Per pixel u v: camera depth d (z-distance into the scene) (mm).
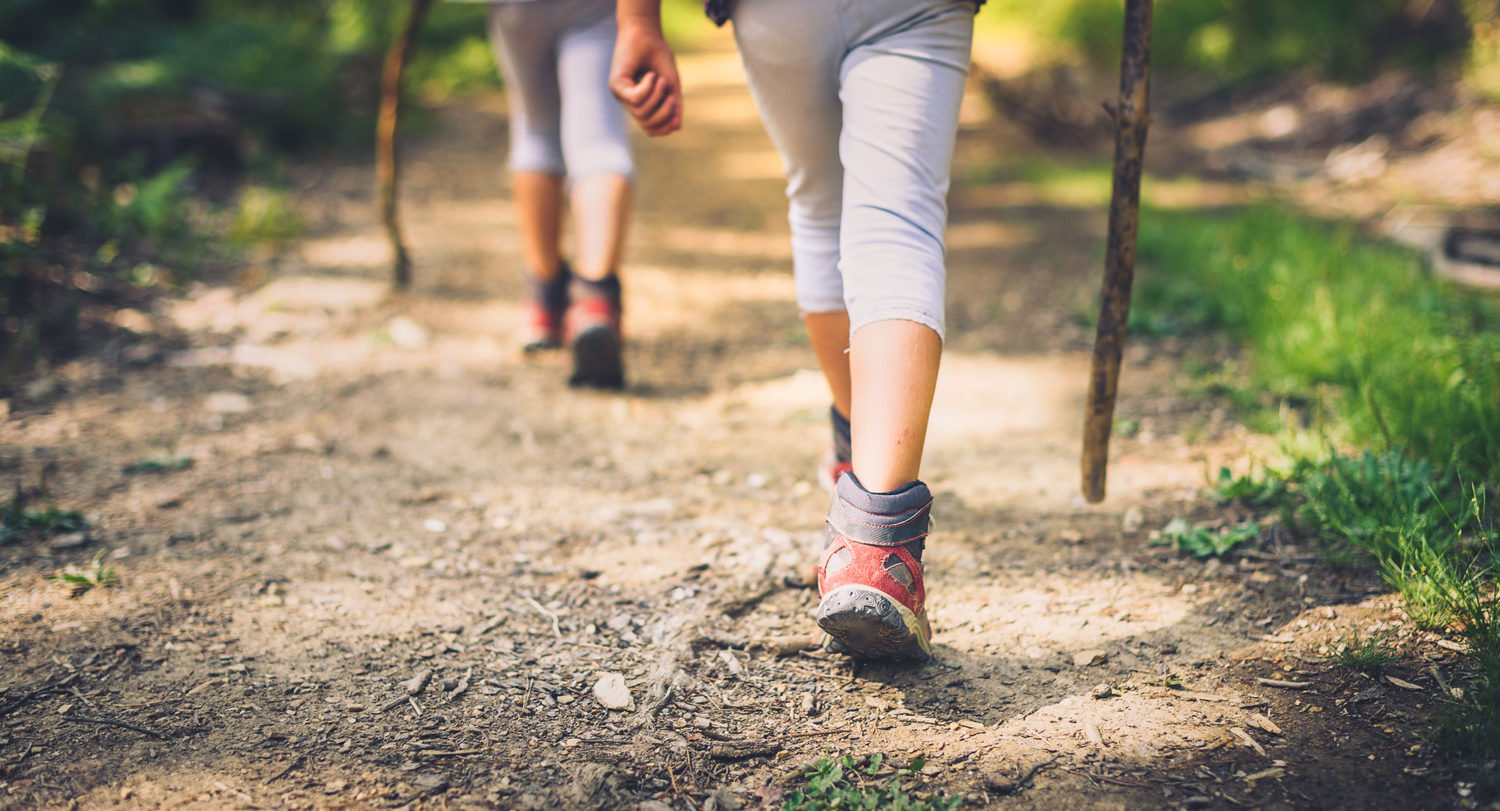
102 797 1254
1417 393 2107
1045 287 3686
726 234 4578
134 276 3402
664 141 6848
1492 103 5430
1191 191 5039
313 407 2625
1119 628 1617
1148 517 1983
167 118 4719
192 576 1788
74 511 1991
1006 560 1859
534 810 1240
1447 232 3787
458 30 8719
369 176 5332
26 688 1465
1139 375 2777
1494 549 1613
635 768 1320
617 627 1661
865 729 1399
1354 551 1746
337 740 1370
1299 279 3086
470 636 1633
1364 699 1376
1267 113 6766
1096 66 9562
